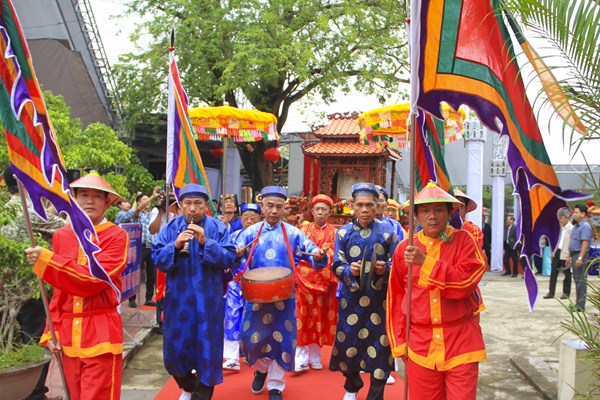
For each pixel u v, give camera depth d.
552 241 3.58
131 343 6.69
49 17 13.05
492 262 16.39
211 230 4.63
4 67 3.07
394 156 10.92
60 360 3.53
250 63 12.87
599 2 2.90
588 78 3.00
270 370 5.00
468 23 3.42
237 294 5.92
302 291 5.79
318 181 10.48
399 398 5.12
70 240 3.70
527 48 3.25
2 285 4.31
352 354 4.67
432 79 3.39
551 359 6.45
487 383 5.83
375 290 4.64
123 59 15.12
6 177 4.61
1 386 3.90
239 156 17.47
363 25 14.34
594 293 3.51
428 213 3.50
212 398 5.02
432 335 3.37
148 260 9.23
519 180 3.49
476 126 14.23
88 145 9.06
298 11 14.57
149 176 13.05
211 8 13.92
